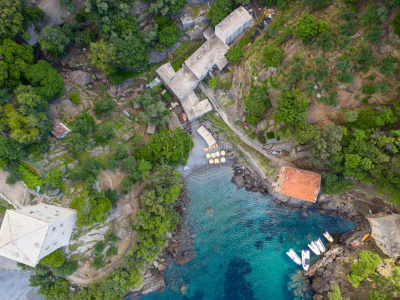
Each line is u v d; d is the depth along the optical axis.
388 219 56.69
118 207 56.12
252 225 63.22
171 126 61.16
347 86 48.31
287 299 61.97
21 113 46.28
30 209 46.81
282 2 54.62
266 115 57.97
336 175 55.56
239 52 57.69
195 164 63.09
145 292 60.88
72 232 51.69
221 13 55.84
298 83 52.09
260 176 62.66
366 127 48.34
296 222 63.44
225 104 61.72
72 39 54.91
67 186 52.41
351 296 57.66
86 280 55.00
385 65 43.88
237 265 63.19
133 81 61.62
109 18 51.69
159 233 52.56
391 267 56.50
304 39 49.00
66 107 55.75
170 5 54.12
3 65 45.41
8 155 46.47
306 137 50.38
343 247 61.59
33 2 51.28
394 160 46.69
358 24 45.44
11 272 58.28
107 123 58.66
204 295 62.41
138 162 56.72
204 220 63.38
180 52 60.56
